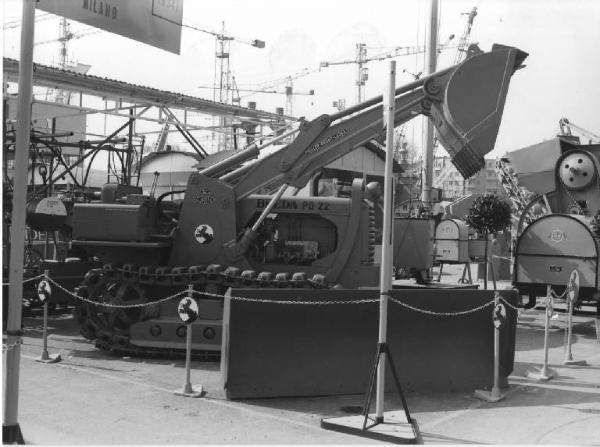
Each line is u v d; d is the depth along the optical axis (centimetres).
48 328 1098
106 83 1780
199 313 863
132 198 957
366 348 693
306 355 675
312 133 914
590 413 633
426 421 600
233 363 655
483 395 683
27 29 466
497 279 2330
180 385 713
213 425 565
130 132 1375
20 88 465
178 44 793
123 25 734
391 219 572
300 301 668
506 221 1396
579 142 1705
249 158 952
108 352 905
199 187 932
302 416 606
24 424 549
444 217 2341
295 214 958
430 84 888
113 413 593
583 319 1375
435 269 2798
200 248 927
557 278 1219
